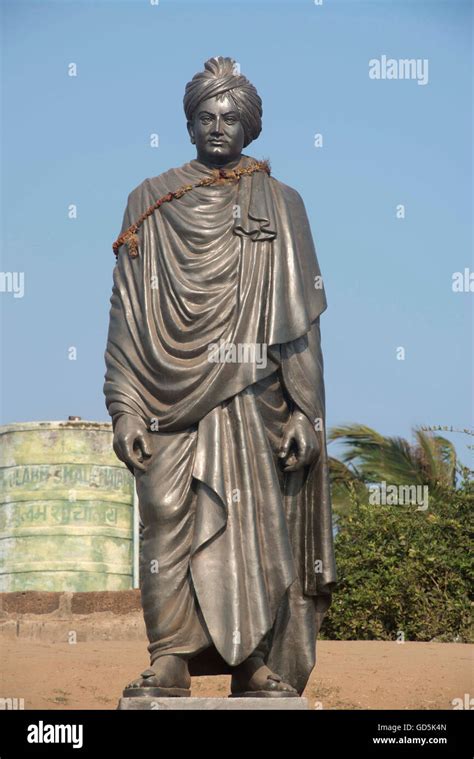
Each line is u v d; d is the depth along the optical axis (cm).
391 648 1530
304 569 1147
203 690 1380
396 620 1931
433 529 2033
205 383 1102
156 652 1078
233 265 1137
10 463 2130
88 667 1392
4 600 1625
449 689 1350
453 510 2120
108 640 1602
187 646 1073
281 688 1066
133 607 1636
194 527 1091
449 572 1953
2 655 1440
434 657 1470
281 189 1196
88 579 2088
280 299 1138
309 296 1165
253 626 1072
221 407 1111
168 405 1112
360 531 2055
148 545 1101
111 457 2138
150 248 1155
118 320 1150
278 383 1144
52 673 1368
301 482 1153
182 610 1083
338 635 1938
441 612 1914
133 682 1052
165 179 1190
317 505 1149
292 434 1138
